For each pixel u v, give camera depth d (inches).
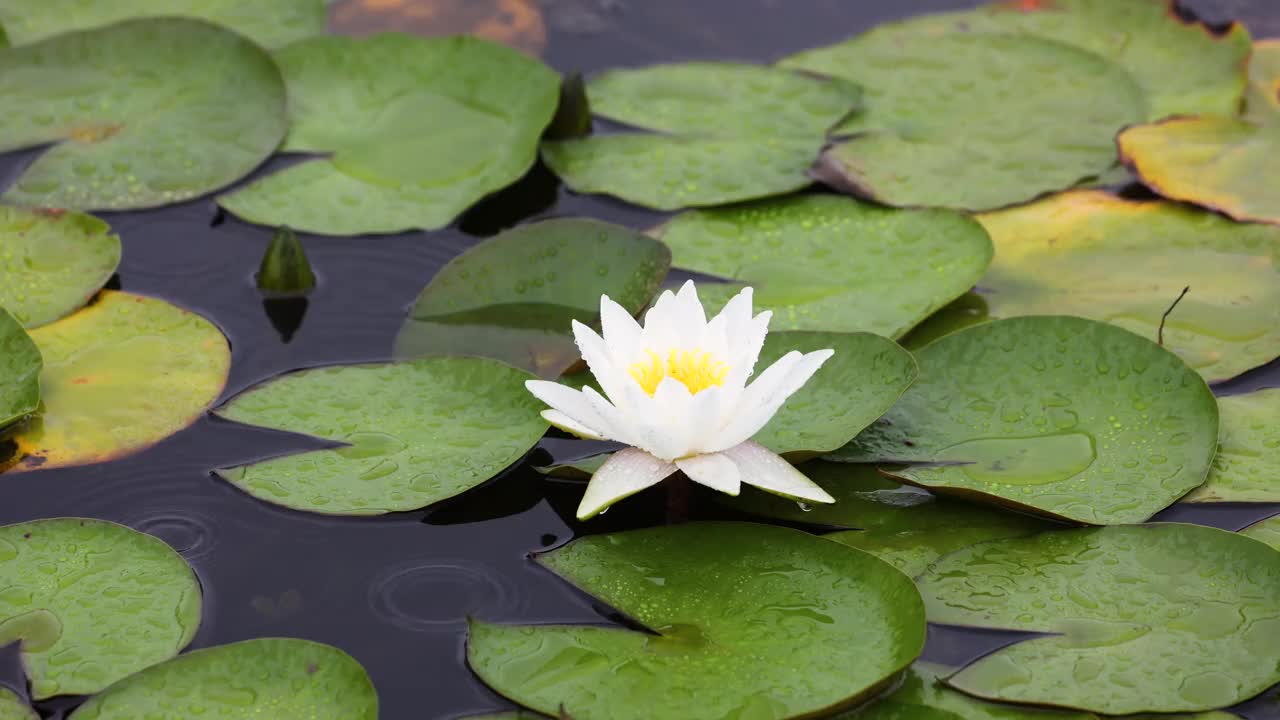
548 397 88.9
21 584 83.7
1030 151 136.5
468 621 81.7
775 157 135.5
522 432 96.1
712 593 83.4
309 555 89.5
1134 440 95.3
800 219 127.2
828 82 146.6
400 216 126.5
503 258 114.0
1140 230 123.8
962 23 159.5
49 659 78.7
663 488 95.5
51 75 140.5
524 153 133.6
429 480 92.0
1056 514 88.6
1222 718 74.7
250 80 140.4
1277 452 95.8
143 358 106.7
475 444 95.5
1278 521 89.7
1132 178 131.7
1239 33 150.6
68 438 98.2
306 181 131.0
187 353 107.6
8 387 99.6
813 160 134.8
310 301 116.7
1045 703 75.9
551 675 77.7
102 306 112.7
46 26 152.9
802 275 118.6
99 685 76.9
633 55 156.1
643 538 88.1
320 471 93.5
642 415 85.9
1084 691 76.5
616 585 84.6
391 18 157.8
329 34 154.9
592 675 77.5
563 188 133.3
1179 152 132.4
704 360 91.7
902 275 117.1
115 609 82.3
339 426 97.8
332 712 74.7
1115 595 83.3
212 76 141.2
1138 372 99.8
